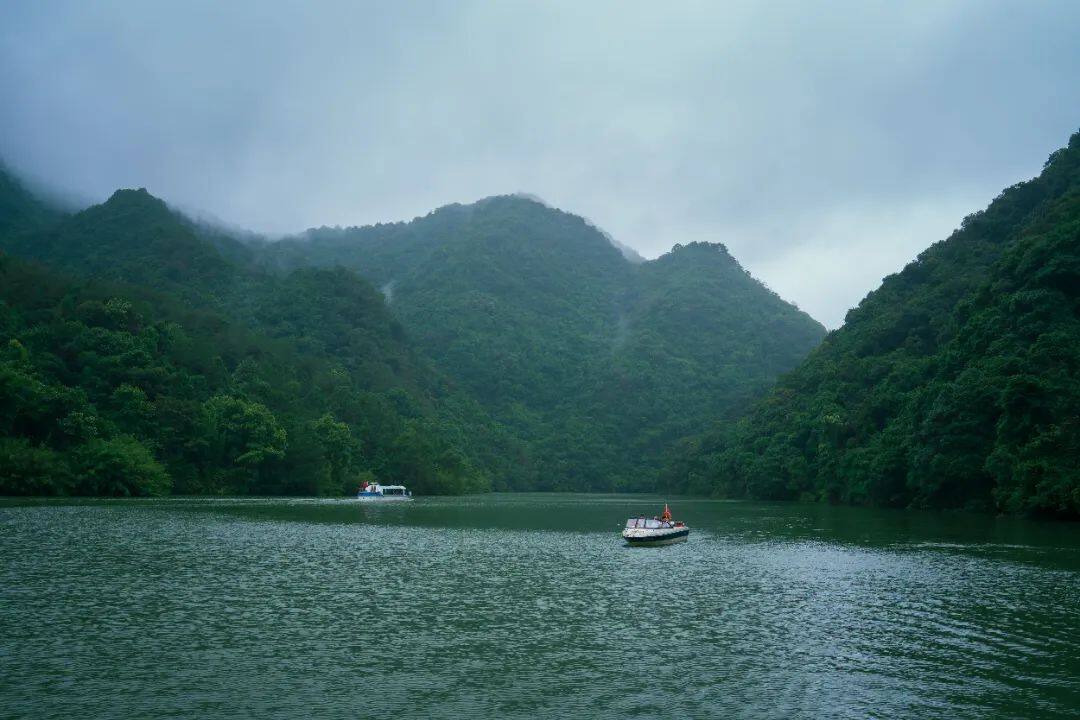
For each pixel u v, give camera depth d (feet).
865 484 361.92
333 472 465.06
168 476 359.46
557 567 148.77
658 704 67.67
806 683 73.82
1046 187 462.19
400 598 114.01
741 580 133.49
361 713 64.64
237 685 71.56
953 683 73.92
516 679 74.49
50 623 93.61
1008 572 142.20
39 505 266.77
